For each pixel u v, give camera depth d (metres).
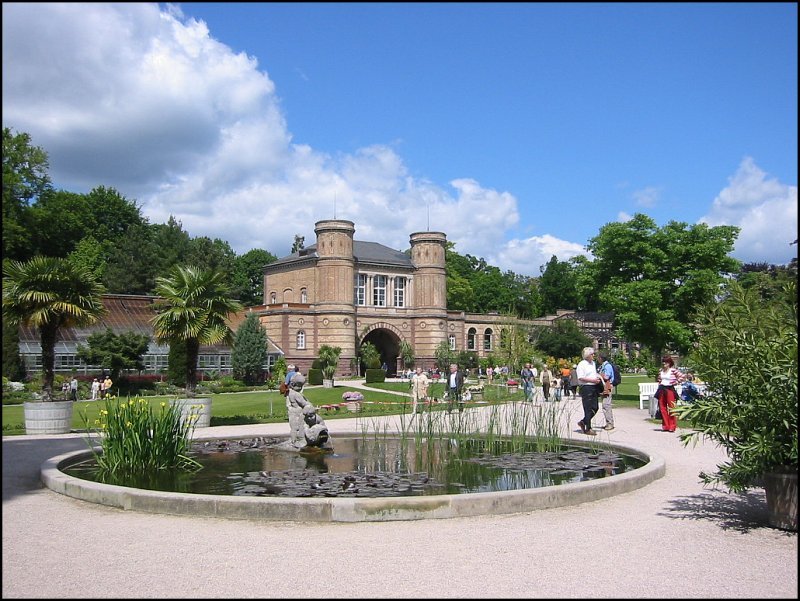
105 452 14.17
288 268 85.19
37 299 21.55
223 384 60.97
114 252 91.88
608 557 7.98
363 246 90.00
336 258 79.44
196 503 10.15
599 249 41.78
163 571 7.52
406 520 9.81
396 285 87.06
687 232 40.19
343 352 78.94
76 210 86.56
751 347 9.45
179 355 55.09
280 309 77.12
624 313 39.62
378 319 84.81
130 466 13.92
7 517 10.16
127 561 7.91
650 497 11.39
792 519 9.16
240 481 12.89
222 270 26.36
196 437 19.95
